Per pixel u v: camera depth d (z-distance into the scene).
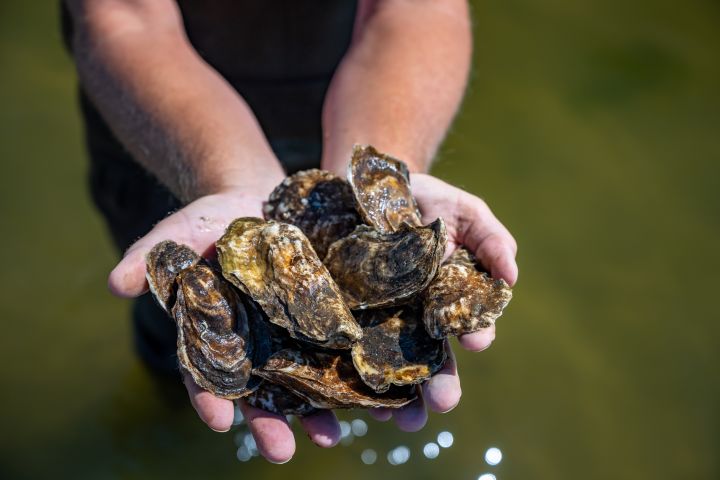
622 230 1.11
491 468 0.94
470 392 0.98
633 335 1.02
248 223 0.70
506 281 0.69
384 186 0.73
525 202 1.14
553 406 0.97
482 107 1.24
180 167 0.78
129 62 0.82
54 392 0.99
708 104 1.25
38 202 1.14
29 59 1.29
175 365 0.98
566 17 1.38
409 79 0.83
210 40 0.90
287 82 0.92
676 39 1.34
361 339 0.68
